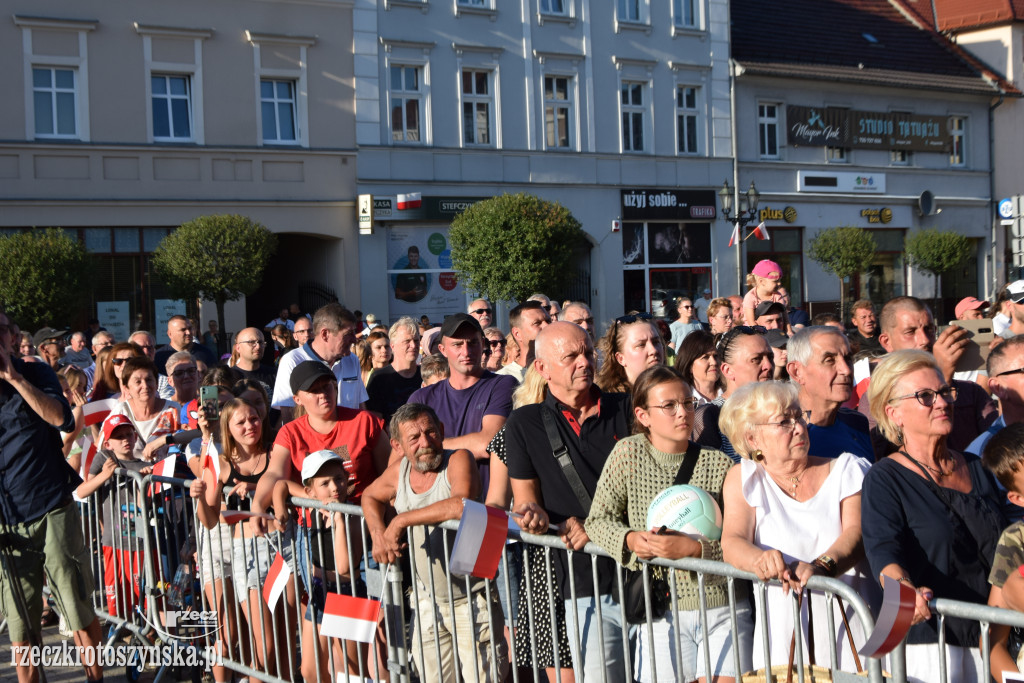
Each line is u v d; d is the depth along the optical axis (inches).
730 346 183.2
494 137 950.4
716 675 138.3
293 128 866.1
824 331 163.2
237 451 212.1
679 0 1049.5
